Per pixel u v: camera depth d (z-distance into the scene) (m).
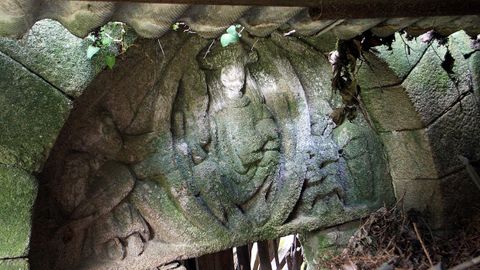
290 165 2.38
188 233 2.17
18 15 1.07
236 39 1.88
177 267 2.18
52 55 1.73
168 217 2.14
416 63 2.33
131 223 2.09
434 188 2.49
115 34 1.80
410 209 2.52
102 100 2.01
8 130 1.67
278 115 2.38
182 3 1.10
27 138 1.70
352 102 2.21
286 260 4.10
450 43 2.44
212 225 2.21
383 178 2.62
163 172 2.13
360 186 2.57
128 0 1.05
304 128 2.40
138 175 2.10
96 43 1.77
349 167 2.56
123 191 2.05
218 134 2.27
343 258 2.28
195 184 2.19
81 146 1.99
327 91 2.46
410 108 2.36
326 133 2.50
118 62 1.92
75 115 1.92
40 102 1.71
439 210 2.50
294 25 1.39
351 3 1.26
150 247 2.14
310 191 2.45
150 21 1.19
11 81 1.67
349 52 1.97
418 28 1.63
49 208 1.94
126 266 2.09
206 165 2.21
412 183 2.56
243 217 2.29
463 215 2.53
